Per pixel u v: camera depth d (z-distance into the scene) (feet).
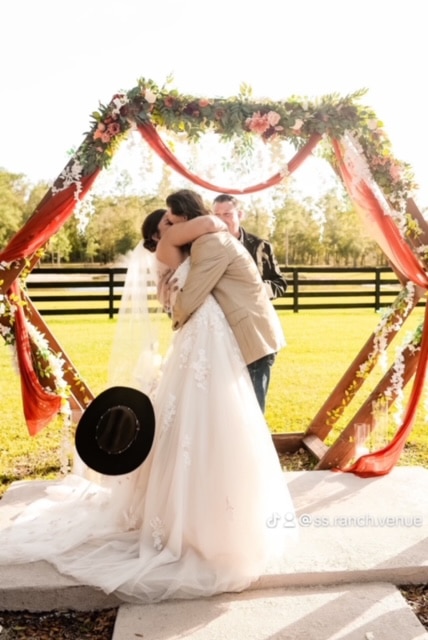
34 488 14.39
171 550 10.78
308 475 15.14
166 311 12.15
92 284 44.57
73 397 15.31
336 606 9.98
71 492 13.97
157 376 12.48
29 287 43.55
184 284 11.48
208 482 10.66
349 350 34.32
